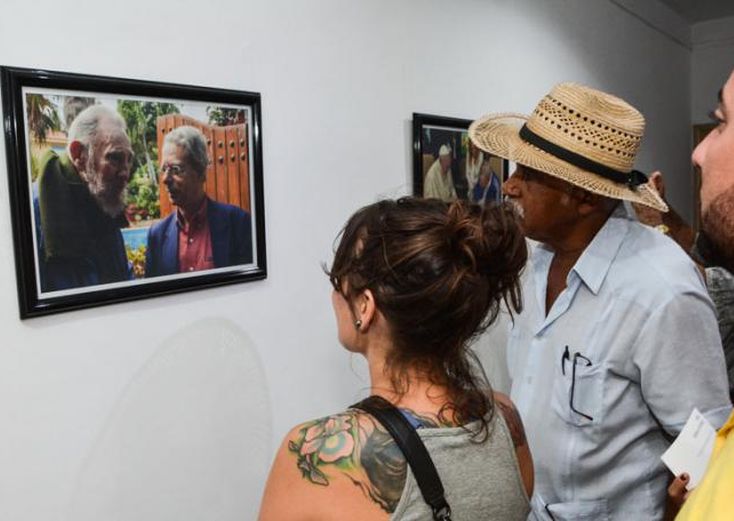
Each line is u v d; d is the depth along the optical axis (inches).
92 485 50.6
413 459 27.0
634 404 50.7
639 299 48.6
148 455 54.4
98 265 49.4
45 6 45.4
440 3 84.4
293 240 66.1
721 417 47.8
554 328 54.4
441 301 27.9
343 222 71.3
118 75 50.0
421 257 27.7
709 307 48.6
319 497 27.3
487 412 30.0
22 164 44.2
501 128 61.0
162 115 53.1
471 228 28.5
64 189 46.9
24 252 44.7
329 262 70.0
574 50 118.8
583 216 52.4
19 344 45.6
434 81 84.0
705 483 18.8
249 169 60.6
